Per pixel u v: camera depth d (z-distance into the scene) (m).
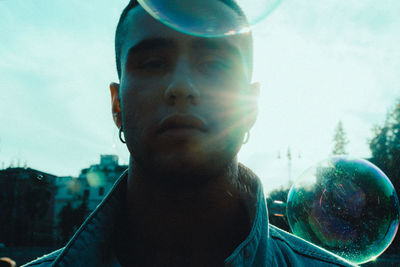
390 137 21.77
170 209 0.72
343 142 26.27
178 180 0.67
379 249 1.59
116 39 0.92
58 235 32.78
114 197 0.87
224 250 0.76
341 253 1.54
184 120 0.65
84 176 37.41
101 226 0.82
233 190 0.78
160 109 0.67
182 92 0.66
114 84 0.97
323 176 1.61
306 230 1.57
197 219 0.73
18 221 31.59
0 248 26.30
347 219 1.53
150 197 0.73
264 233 0.83
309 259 0.91
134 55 0.75
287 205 1.80
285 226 2.98
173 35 0.72
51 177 36.44
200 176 0.67
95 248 0.79
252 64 0.90
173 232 0.74
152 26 0.74
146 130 0.68
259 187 0.88
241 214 0.84
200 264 0.74
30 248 28.12
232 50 0.76
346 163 1.65
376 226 1.54
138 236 0.77
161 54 0.72
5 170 32.34
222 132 0.70
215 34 0.73
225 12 0.77
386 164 19.00
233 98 0.74
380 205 1.56
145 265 0.76
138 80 0.72
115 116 0.94
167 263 0.75
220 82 0.73
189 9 0.74
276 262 0.84
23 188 32.56
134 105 0.71
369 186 1.58
